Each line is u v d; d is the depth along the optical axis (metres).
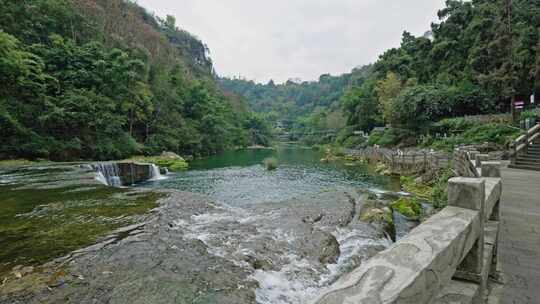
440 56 31.03
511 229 3.72
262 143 63.06
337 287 0.82
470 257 1.73
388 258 1.03
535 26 22.77
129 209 7.36
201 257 4.90
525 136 8.87
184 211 7.47
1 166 14.81
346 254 5.68
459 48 28.88
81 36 27.27
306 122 79.56
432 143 24.33
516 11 24.08
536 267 2.71
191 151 33.34
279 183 16.09
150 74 33.84
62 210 7.20
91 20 30.17
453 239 1.27
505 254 3.02
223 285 4.12
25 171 13.28
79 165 14.52
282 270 4.87
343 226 7.06
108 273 4.17
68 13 25.75
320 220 7.40
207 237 5.82
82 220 6.45
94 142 21.16
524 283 2.42
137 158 23.02
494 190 2.64
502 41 19.80
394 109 30.00
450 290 1.64
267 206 8.62
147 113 28.17
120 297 3.62
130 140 24.12
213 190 14.12
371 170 21.42
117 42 31.36
